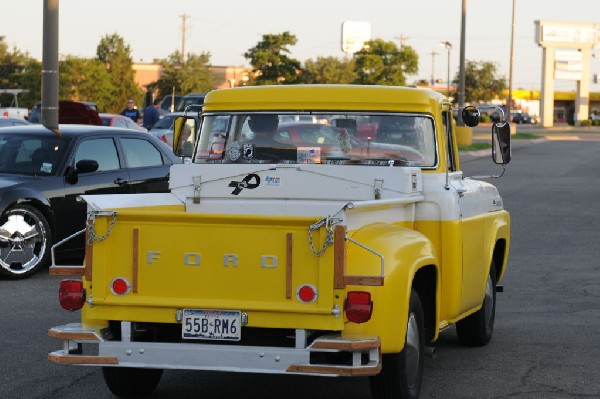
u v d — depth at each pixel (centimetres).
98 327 862
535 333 1322
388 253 852
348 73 14175
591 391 1016
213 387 1034
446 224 1030
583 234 2417
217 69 15150
